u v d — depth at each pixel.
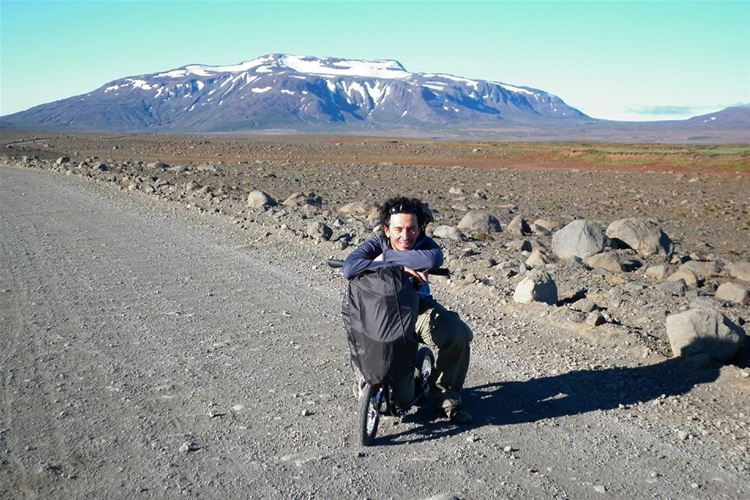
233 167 45.25
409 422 5.76
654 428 5.60
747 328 8.36
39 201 20.41
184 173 36.78
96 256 12.52
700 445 5.30
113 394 6.28
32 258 12.33
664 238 15.11
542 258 12.46
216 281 10.64
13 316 8.77
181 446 5.26
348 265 5.28
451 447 5.29
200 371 6.86
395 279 5.09
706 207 26.70
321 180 36.25
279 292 9.98
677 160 58.72
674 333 6.98
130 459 5.07
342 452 5.19
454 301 9.44
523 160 65.38
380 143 108.38
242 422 5.71
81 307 9.17
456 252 13.05
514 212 23.80
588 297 9.70
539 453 5.18
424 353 5.71
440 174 44.75
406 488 4.67
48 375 6.75
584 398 6.21
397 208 5.39
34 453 5.15
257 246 13.42
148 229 15.48
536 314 8.59
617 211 25.02
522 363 7.09
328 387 6.46
